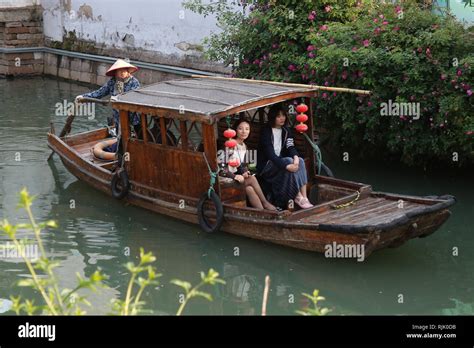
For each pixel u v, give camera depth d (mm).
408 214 7074
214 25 14125
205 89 8586
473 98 9141
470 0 10312
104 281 7336
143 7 15586
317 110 10414
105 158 10070
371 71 9586
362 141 10531
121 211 9156
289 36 10570
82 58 17250
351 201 7957
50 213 9141
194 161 8148
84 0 17125
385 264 7637
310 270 7500
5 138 12430
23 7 18344
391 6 10164
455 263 7652
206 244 8148
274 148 8359
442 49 9367
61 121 13539
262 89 8398
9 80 18109
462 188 9719
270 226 7641
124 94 8930
